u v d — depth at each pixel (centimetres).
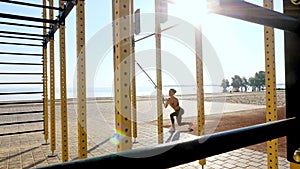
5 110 1574
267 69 238
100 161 46
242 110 1226
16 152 489
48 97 561
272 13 67
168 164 52
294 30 76
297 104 82
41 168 42
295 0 87
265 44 240
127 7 102
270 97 235
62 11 328
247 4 61
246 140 62
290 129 76
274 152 241
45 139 563
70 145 546
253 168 371
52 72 471
